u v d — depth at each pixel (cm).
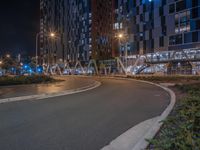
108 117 946
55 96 1711
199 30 4747
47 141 645
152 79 3850
